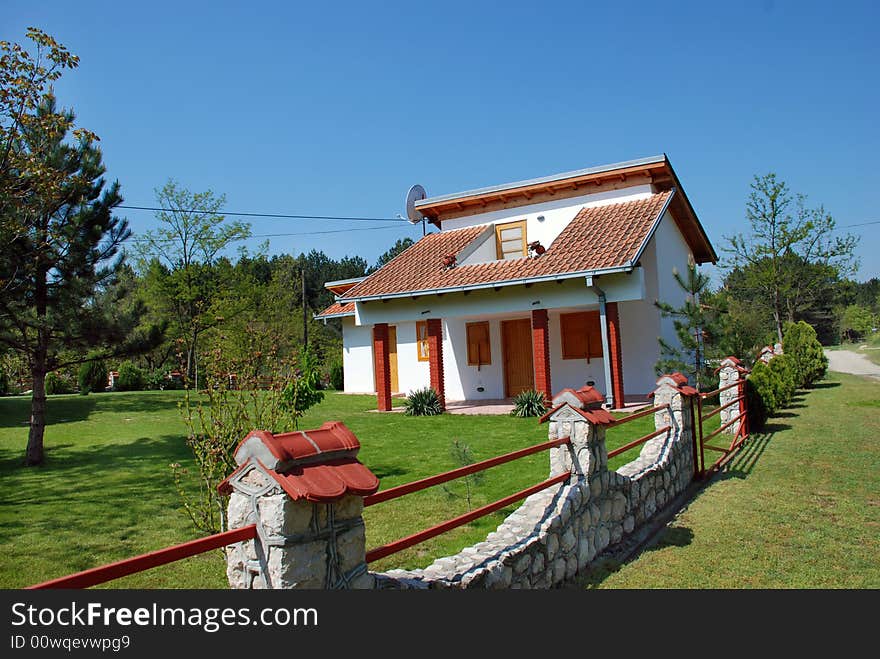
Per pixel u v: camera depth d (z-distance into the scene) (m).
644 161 16.27
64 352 12.69
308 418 15.28
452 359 19.23
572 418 5.59
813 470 8.59
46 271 11.16
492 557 4.23
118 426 14.14
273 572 2.59
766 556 5.57
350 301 16.23
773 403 11.95
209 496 6.05
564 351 17.02
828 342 61.69
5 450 11.51
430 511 6.88
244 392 7.37
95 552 5.95
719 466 9.10
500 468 8.77
